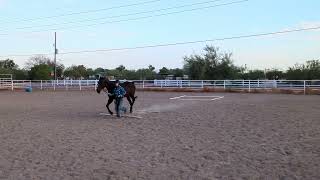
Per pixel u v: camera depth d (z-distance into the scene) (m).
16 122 17.72
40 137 13.43
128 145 11.81
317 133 13.84
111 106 25.77
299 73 67.25
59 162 9.62
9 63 113.62
